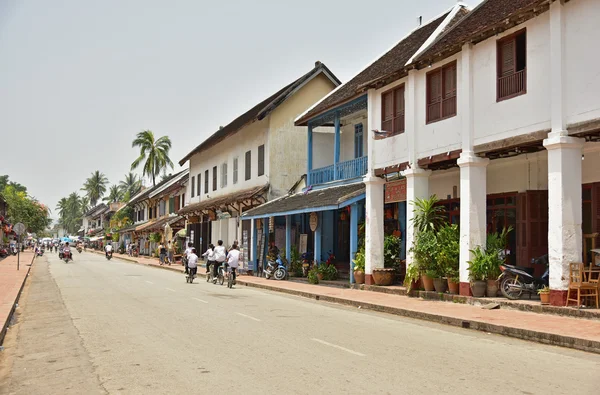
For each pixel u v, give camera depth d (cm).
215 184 3794
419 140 1659
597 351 870
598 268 1209
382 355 828
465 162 1439
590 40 1124
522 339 998
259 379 680
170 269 3466
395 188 1784
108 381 688
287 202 2442
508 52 1355
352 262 1950
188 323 1161
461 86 1484
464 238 1451
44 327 1149
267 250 2659
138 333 1035
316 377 689
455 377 689
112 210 8731
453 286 1495
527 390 627
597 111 1105
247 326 1122
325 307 1514
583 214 1409
